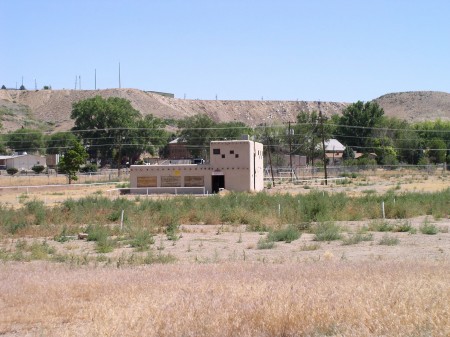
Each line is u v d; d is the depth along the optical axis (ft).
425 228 98.22
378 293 37.17
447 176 335.67
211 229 115.44
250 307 35.58
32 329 37.22
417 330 29.76
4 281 54.08
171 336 32.22
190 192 239.50
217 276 51.85
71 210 138.10
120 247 91.91
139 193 239.71
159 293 43.21
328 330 31.42
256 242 94.17
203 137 457.27
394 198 148.87
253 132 431.02
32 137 526.98
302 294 38.55
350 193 207.72
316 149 440.04
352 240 87.10
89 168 410.72
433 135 490.08
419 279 42.78
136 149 453.99
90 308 39.81
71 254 80.89
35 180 320.29
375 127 480.64
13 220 123.75
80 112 459.73
